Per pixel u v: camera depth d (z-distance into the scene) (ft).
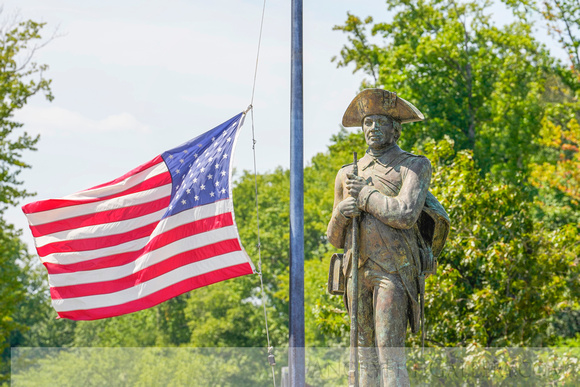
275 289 167.94
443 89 108.68
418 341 52.75
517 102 109.91
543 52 116.98
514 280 57.67
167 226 34.09
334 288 24.62
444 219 23.89
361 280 23.70
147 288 34.09
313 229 168.86
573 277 61.36
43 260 34.65
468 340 54.60
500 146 111.45
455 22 110.01
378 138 24.25
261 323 152.05
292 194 26.07
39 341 167.12
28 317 164.04
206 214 33.99
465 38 111.86
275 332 151.84
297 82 26.78
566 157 122.72
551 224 110.11
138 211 34.78
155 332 159.02
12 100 82.12
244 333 150.92
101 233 34.76
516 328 55.36
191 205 34.24
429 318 54.65
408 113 24.12
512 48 112.37
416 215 23.07
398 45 111.45
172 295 33.81
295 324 25.38
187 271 33.73
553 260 57.98
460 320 55.06
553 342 61.05
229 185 34.14
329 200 146.92
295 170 26.18
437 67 107.76
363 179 23.79
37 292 155.53
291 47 27.07
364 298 23.73
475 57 111.14
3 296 87.56
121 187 35.04
